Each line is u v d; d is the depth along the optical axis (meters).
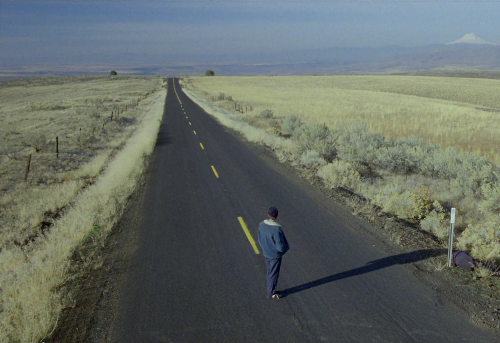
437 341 4.76
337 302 5.71
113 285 6.35
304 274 6.65
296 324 5.19
